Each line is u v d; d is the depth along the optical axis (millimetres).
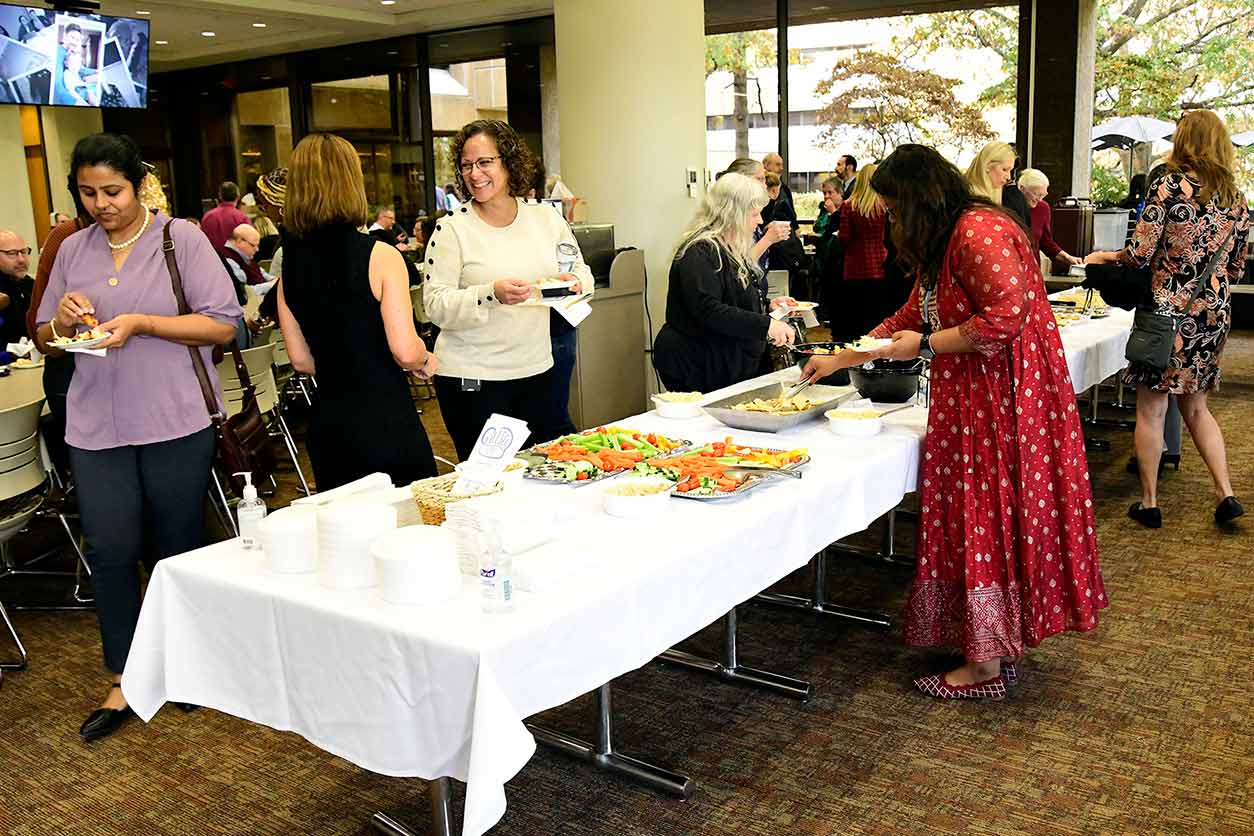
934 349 2744
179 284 2818
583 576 1946
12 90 8852
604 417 6086
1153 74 9484
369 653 1784
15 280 5324
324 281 2643
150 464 2854
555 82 11734
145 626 2127
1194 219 3947
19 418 3424
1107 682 3031
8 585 4188
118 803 2602
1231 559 3959
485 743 1608
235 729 2965
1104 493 4816
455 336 3324
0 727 3010
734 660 3135
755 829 2381
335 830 2455
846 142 10242
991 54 9430
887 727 2820
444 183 12773
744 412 3031
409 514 2217
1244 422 5969
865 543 4289
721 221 3801
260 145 14391
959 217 2709
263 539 2039
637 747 2760
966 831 2344
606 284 6012
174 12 10555
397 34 12469
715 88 10703
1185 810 2396
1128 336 4559
